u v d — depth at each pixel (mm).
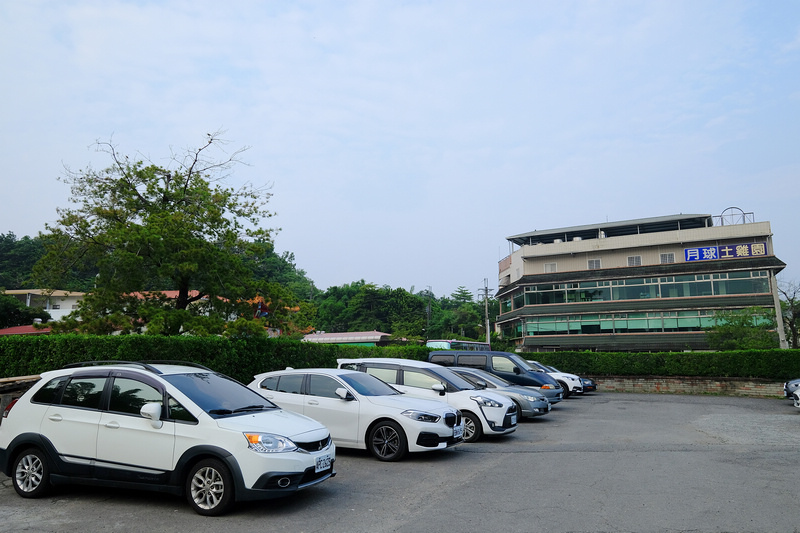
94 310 21266
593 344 51156
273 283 25109
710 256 50625
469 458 10266
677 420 16953
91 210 24203
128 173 25047
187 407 6742
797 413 19281
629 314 50938
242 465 6328
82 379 7312
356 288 93688
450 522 6098
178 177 26188
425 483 8102
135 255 20719
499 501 7016
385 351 26625
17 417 7320
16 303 48844
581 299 53375
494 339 62250
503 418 12453
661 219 55344
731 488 7652
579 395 29531
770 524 5945
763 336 39344
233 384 7887
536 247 57688
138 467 6672
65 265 23734
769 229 49094
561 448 11461
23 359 11898
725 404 23547
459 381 13570
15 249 66500
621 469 9102
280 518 6320
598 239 55000
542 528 5871
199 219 25094
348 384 10344
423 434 9703
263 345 16812
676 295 49938
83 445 6910
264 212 27672
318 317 84188
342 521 6184
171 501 7016
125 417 6855
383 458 9812
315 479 6898
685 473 8719
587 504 6840
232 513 6516
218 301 23062
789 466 9258
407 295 87188
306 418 7586
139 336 12469
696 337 47938
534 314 54344
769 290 47156
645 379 32625
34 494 7059
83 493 7371
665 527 5875
